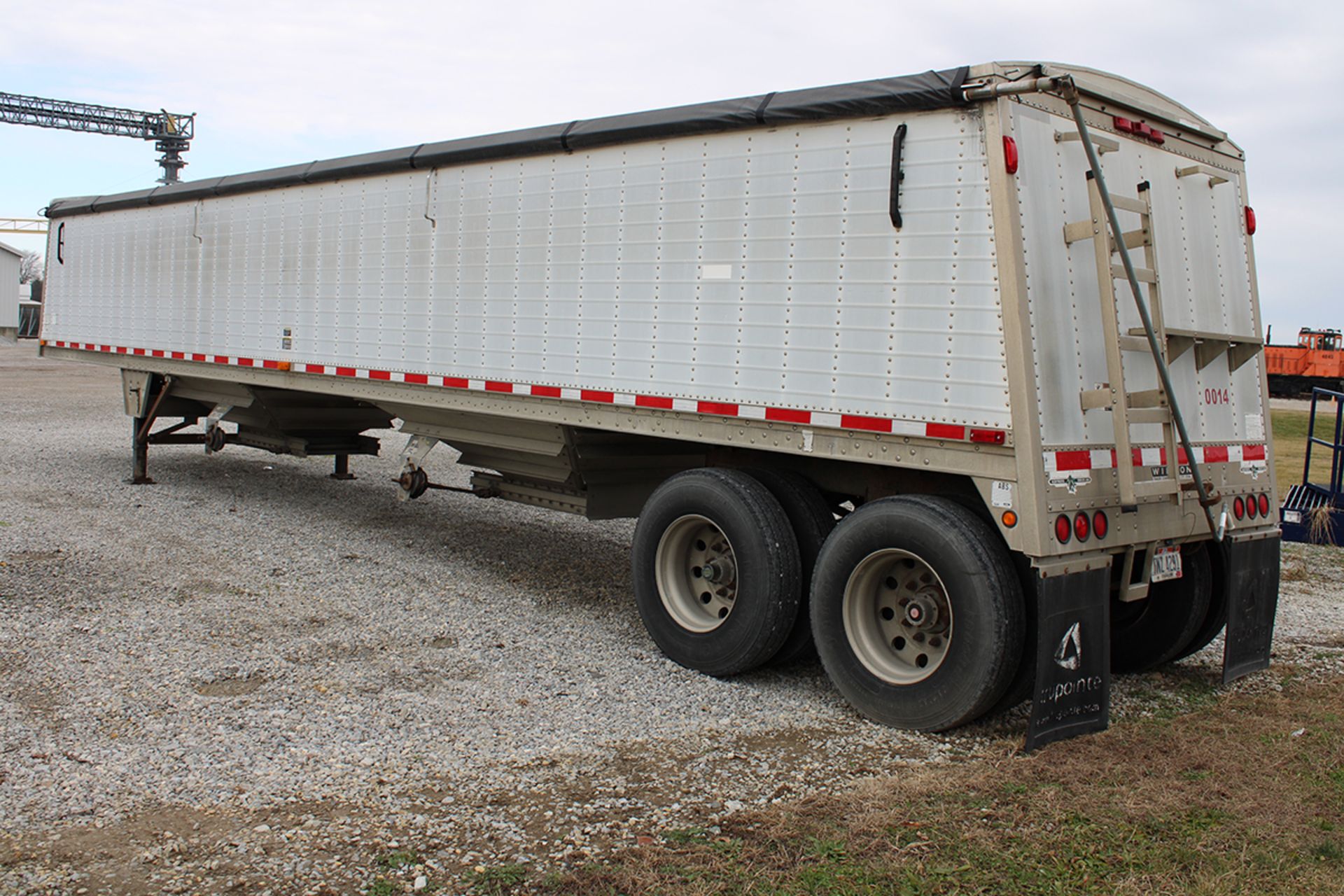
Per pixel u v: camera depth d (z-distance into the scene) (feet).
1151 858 11.29
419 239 24.52
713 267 17.98
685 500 18.74
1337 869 11.12
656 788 13.26
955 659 15.02
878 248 15.70
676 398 18.57
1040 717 14.49
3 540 25.88
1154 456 16.28
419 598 22.82
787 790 13.35
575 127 20.25
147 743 14.03
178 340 33.94
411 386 24.94
